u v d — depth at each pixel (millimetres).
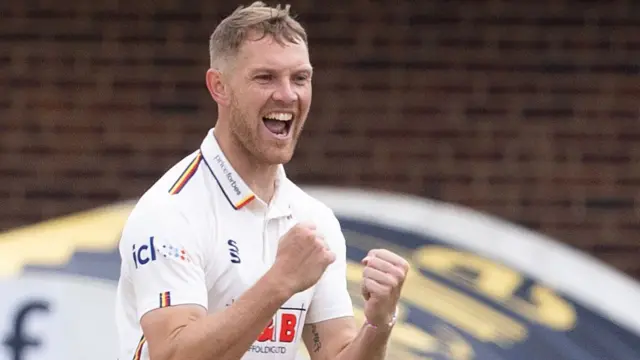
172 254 11852
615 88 29125
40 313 20969
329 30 28656
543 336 22125
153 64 28500
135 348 12422
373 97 28719
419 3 28812
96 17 28484
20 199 28203
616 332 22562
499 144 28906
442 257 24172
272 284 11250
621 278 24125
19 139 28281
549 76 29031
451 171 28781
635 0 29219
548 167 28953
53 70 28422
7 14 28359
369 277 12070
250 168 12484
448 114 28844
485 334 21859
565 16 29078
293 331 12727
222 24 12297
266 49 11922
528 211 28891
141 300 11891
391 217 25547
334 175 28547
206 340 11219
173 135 28469
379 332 12320
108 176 28359
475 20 28906
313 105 28625
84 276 21781
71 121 28422
